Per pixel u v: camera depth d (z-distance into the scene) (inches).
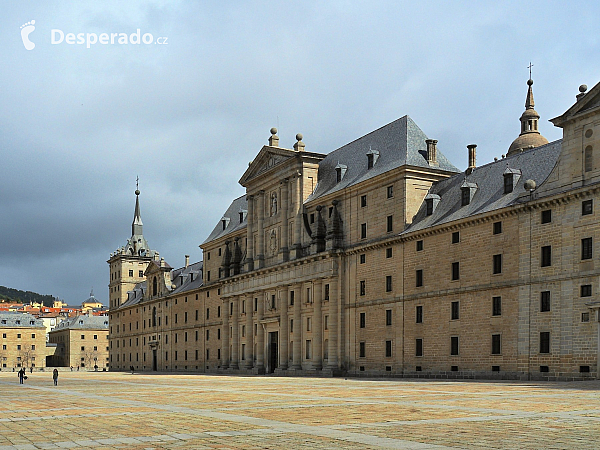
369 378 2987.2
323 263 3624.5
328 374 3447.3
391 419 965.2
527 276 2487.7
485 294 2667.3
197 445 737.6
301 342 3811.5
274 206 4242.1
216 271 5201.8
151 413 1127.6
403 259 3137.3
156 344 6328.7
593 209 2267.5
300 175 3941.9
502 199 2682.1
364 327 3358.8
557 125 2433.6
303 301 3821.4
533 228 2484.0
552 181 2440.9
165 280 6230.3
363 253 3410.4
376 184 3366.1
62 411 1206.3
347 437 776.3
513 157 2869.1
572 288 2313.0
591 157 2305.6
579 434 787.4
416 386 2022.6
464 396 1451.8
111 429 900.6
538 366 2412.6
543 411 1063.6
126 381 2866.6
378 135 3661.4
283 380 2795.3
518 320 2509.8
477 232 2731.3
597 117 2292.1
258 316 4293.8
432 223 2987.2
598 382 2041.1
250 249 4456.2
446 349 2839.6
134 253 7677.2
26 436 844.6
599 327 2197.3
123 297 7480.3
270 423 936.3
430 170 3211.1
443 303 2876.5
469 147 3196.4
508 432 807.1
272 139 4286.4
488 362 2625.5
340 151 3946.9
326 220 3747.5
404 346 3083.2
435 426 872.3
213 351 5162.4
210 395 1633.9
